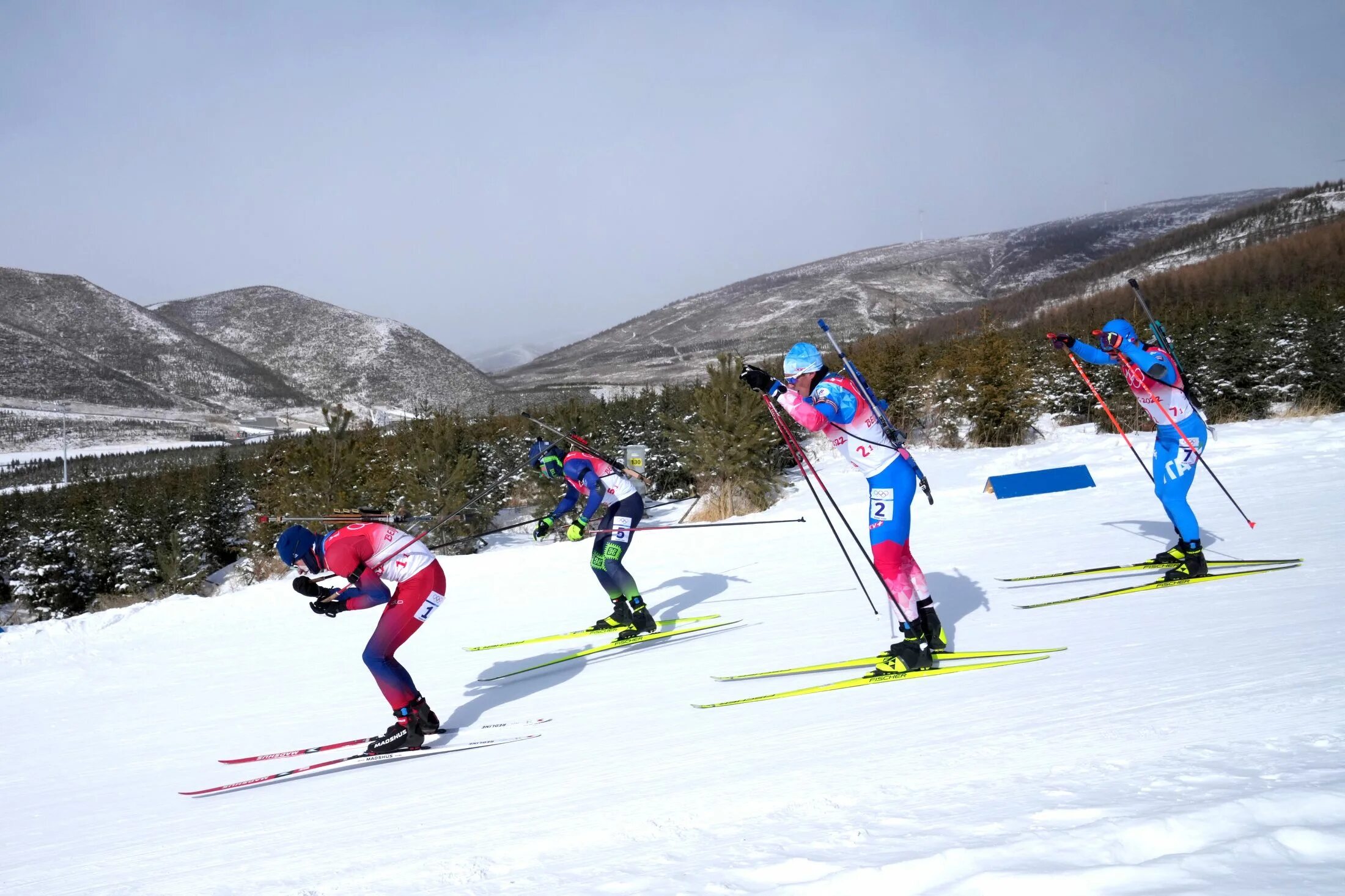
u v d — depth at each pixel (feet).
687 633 22.58
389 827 10.55
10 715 22.85
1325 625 13.78
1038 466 52.01
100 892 9.62
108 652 30.19
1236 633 14.25
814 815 7.93
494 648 23.94
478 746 14.88
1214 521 28.02
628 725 14.44
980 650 15.96
